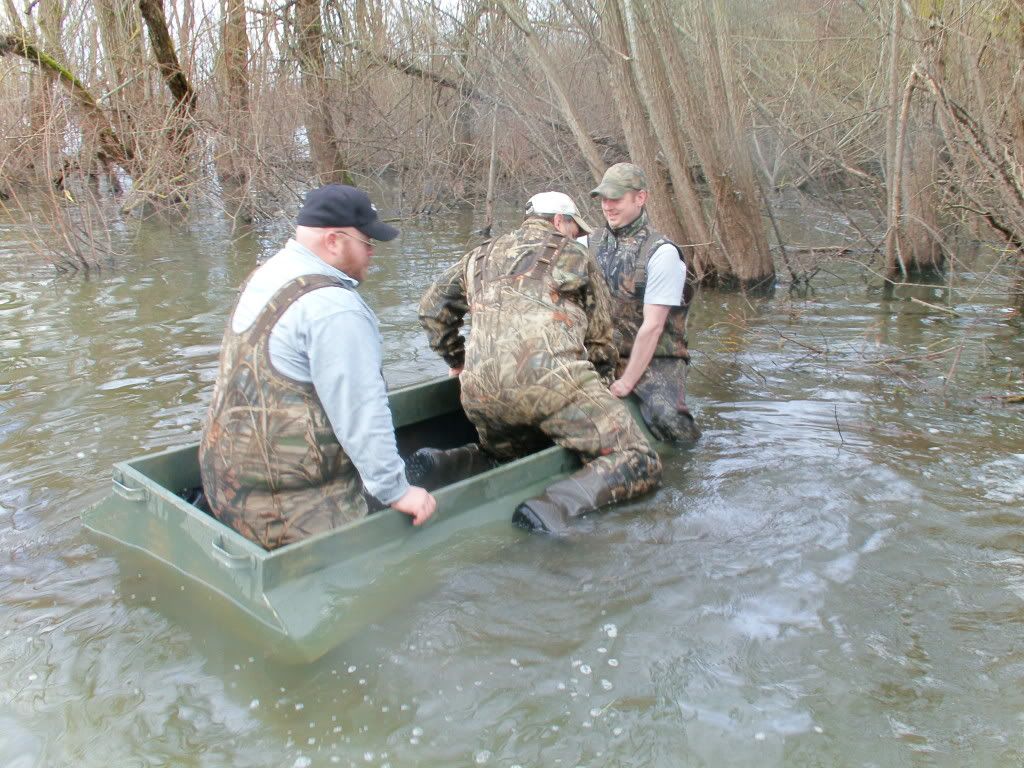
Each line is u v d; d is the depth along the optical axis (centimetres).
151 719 226
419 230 1048
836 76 962
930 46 644
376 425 265
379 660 248
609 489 333
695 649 253
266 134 1067
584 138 787
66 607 272
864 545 311
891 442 405
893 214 698
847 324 620
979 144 605
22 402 457
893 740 217
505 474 321
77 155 948
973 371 509
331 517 277
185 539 277
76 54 971
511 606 273
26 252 863
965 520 329
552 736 220
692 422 411
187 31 1027
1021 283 670
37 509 338
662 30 694
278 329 261
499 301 351
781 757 212
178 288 727
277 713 228
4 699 233
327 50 1132
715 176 714
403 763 212
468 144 1181
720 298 715
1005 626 264
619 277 414
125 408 448
